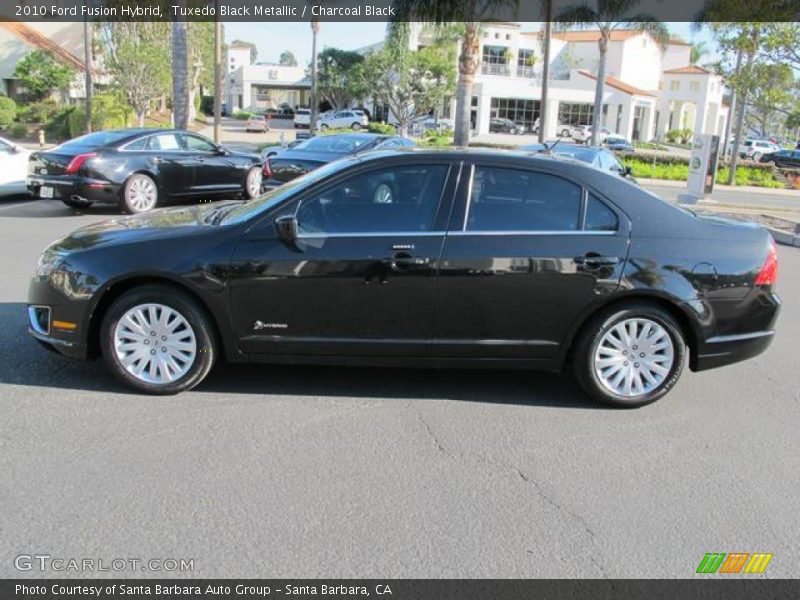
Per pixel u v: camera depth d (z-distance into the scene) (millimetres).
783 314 7891
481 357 4801
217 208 5473
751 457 4266
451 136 49562
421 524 3418
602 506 3646
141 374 4758
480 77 59812
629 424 4680
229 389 4973
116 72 37781
